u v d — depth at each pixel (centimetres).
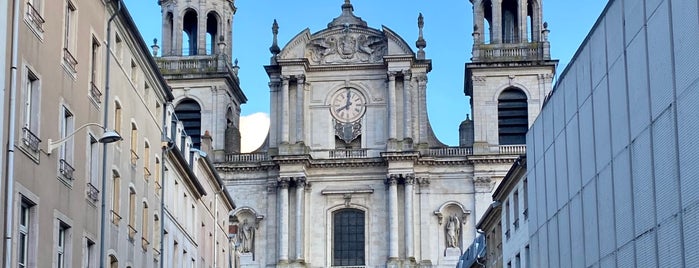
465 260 8781
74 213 3981
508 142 9644
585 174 4038
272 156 9625
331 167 9775
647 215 3378
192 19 10519
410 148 9606
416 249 9531
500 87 9688
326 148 9844
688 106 3041
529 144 5134
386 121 9794
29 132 3466
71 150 3938
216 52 10288
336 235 9769
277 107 9875
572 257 4231
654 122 3306
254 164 9725
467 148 9612
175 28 10212
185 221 6375
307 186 9769
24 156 3438
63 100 3838
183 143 6481
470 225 9506
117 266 4672
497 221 7138
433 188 9612
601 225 3834
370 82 9894
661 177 3259
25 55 3438
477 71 9694
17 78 3359
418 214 9581
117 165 4669
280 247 9581
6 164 3269
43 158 3616
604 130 3797
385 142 9781
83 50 4091
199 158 6856
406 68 9731
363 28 9925
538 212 4888
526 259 5900
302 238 9612
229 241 8350
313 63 9938
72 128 3944
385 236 9656
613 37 3691
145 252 5266
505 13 10181
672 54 3156
